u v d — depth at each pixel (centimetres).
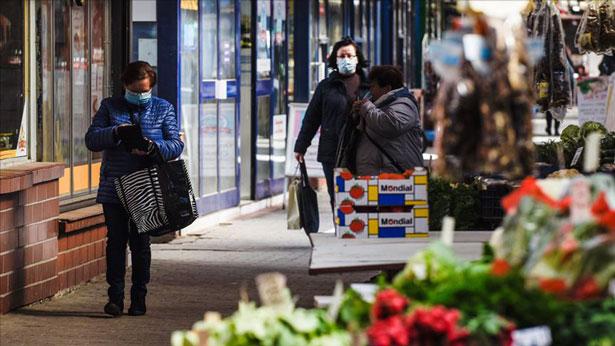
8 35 2209
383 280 1086
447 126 1079
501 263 1026
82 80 2505
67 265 2330
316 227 2506
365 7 5525
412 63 6806
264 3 3825
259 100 3812
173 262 2733
